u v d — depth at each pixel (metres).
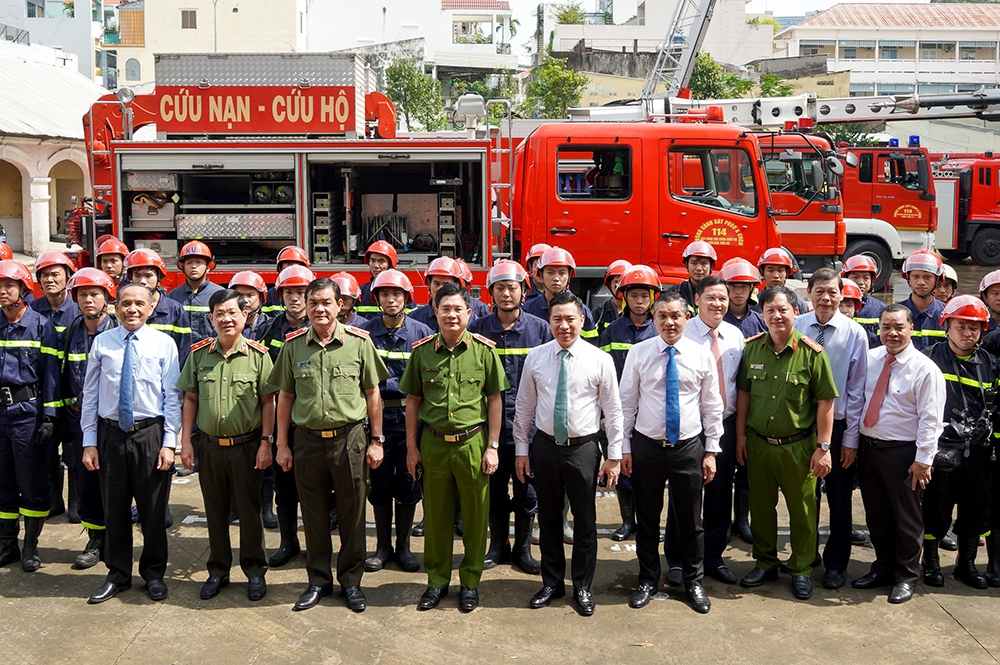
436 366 5.20
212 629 5.00
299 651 4.76
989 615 5.23
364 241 9.23
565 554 6.21
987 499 5.55
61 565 5.87
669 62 20.84
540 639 4.91
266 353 5.43
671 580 5.64
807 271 14.76
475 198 9.08
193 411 5.44
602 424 7.16
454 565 5.95
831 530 5.68
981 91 15.33
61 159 24.27
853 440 5.52
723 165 9.20
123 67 41.00
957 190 21.73
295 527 6.04
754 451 5.53
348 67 8.98
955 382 5.50
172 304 6.89
